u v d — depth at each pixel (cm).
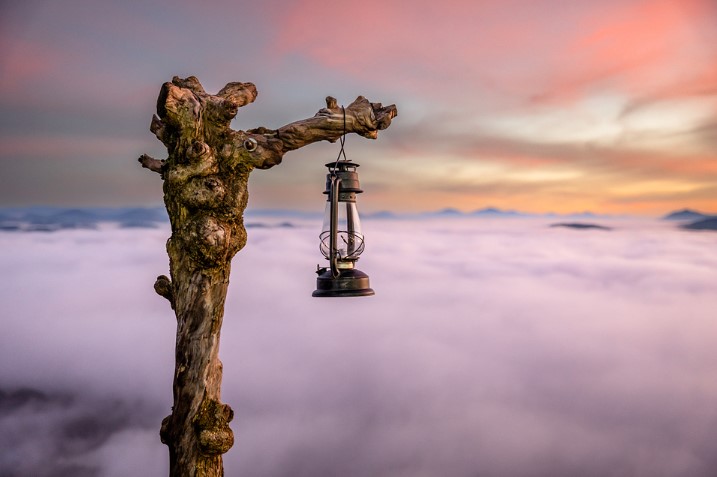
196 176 295
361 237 314
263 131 317
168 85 287
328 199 316
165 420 309
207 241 289
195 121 291
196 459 296
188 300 297
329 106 307
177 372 298
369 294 306
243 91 316
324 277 304
